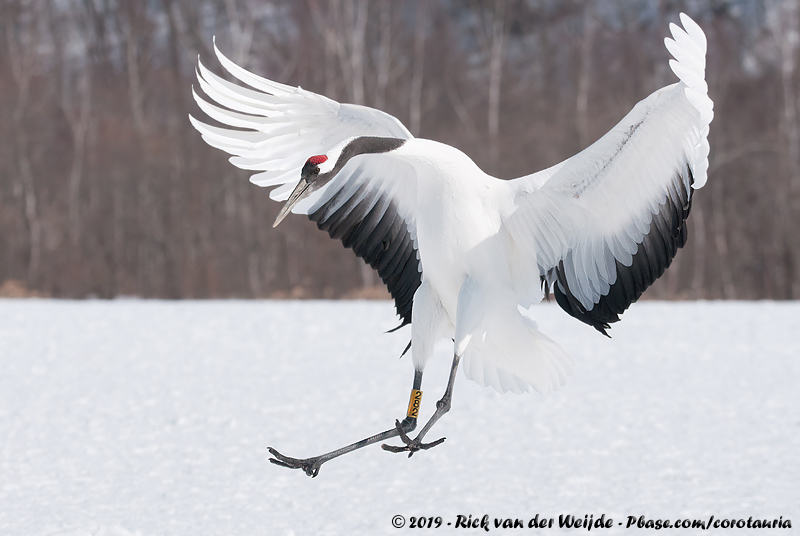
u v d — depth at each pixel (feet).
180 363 51.78
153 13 183.42
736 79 159.84
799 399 43.37
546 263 26.13
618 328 63.52
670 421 39.96
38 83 160.66
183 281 140.15
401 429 24.95
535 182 25.22
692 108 23.31
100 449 36.42
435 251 25.27
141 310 74.90
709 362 51.78
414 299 26.43
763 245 142.51
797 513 29.14
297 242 138.21
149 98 167.32
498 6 156.46
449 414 41.32
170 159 149.79
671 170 24.36
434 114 156.04
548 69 168.14
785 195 143.02
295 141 27.48
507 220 25.59
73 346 56.80
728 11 177.37
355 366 50.80
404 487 32.14
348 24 140.87
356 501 30.73
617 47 167.12
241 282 139.74
